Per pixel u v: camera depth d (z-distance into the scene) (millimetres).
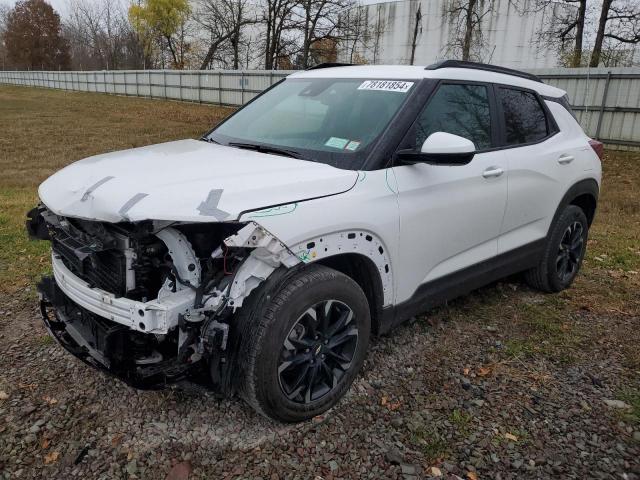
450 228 3389
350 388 3160
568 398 3160
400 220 3020
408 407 3020
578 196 4629
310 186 2662
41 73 52750
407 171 3088
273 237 2391
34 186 9406
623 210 8812
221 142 3645
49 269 4797
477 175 3514
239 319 2506
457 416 2939
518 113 4039
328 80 3824
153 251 2391
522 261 4195
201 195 2389
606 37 24766
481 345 3748
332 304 2773
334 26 37000
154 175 2605
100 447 2627
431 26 40906
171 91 34000
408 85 3367
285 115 3670
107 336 2453
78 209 2471
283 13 39000
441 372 3385
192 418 2854
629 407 3080
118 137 17844
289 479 2467
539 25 37906
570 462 2639
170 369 2404
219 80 29547
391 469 2549
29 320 3879
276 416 2693
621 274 5242
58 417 2830
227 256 2412
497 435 2811
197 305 2398
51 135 17891
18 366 3287
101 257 2529
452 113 3453
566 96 4723
